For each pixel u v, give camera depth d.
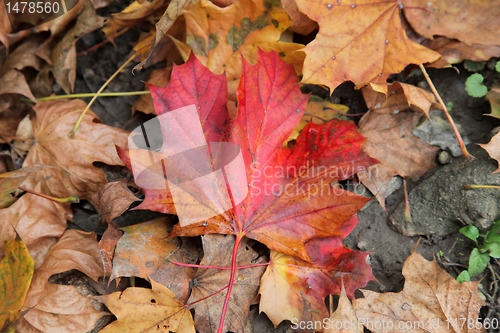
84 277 0.46
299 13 0.48
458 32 0.48
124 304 0.44
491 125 0.49
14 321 0.43
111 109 0.51
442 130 0.49
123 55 0.52
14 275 0.44
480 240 0.47
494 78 0.49
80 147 0.48
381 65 0.47
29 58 0.50
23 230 0.47
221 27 0.47
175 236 0.45
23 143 0.49
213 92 0.45
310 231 0.45
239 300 0.45
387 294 0.45
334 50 0.46
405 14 0.47
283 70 0.46
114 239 0.45
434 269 0.45
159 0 0.49
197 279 0.45
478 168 0.47
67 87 0.50
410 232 0.48
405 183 0.48
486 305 0.46
